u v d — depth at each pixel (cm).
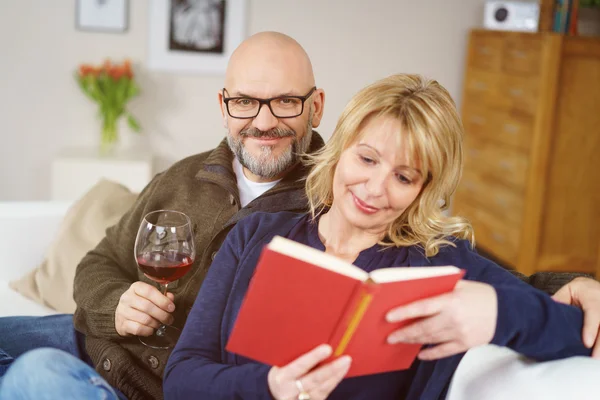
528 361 131
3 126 462
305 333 112
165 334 179
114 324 182
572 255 440
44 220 254
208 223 191
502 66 453
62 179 425
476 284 122
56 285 234
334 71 499
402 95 133
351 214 137
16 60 455
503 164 453
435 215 142
